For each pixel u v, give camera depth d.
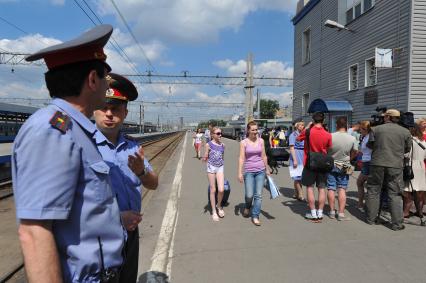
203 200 8.38
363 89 15.45
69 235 1.42
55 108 1.46
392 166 5.63
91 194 1.46
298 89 24.53
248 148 6.24
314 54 21.33
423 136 6.38
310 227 5.96
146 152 25.88
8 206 8.30
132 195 2.42
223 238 5.45
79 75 1.53
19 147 1.34
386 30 13.64
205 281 3.95
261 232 5.71
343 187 6.41
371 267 4.26
